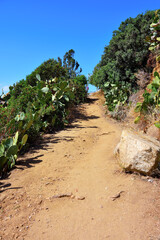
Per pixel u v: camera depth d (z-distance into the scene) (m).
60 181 3.60
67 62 30.16
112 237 2.24
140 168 3.47
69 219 2.59
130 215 2.57
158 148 3.45
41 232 2.36
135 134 4.12
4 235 2.31
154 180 3.33
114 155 4.61
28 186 3.41
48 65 13.42
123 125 8.70
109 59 15.07
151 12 12.87
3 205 2.89
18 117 5.91
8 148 4.41
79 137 6.82
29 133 6.05
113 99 12.20
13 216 2.65
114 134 7.24
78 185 3.44
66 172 4.00
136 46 12.27
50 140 6.50
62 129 8.34
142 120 6.24
